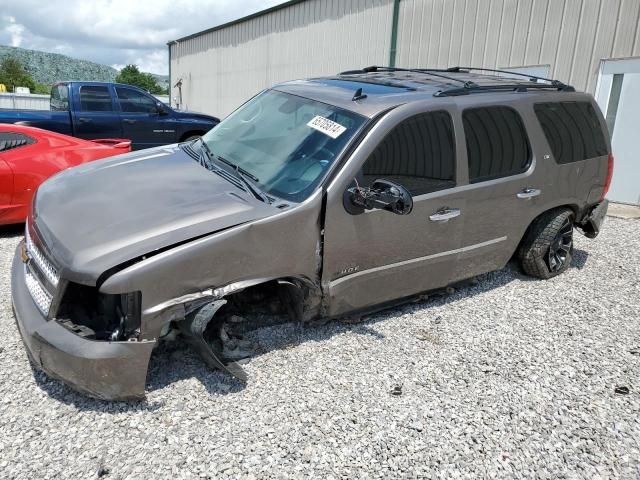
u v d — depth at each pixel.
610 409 3.06
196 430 2.64
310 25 15.45
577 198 4.89
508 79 5.11
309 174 3.25
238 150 3.75
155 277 2.58
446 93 3.87
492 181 4.05
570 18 8.80
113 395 2.60
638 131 8.38
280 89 4.30
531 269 4.96
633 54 8.13
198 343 2.79
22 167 5.53
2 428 2.56
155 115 10.84
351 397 3.00
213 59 22.17
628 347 3.82
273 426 2.71
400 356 3.48
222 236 2.77
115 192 3.15
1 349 3.23
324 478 2.40
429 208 3.64
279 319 3.71
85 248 2.61
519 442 2.74
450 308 4.29
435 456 2.59
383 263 3.53
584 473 2.56
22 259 3.21
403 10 11.99
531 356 3.61
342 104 3.64
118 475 2.33
